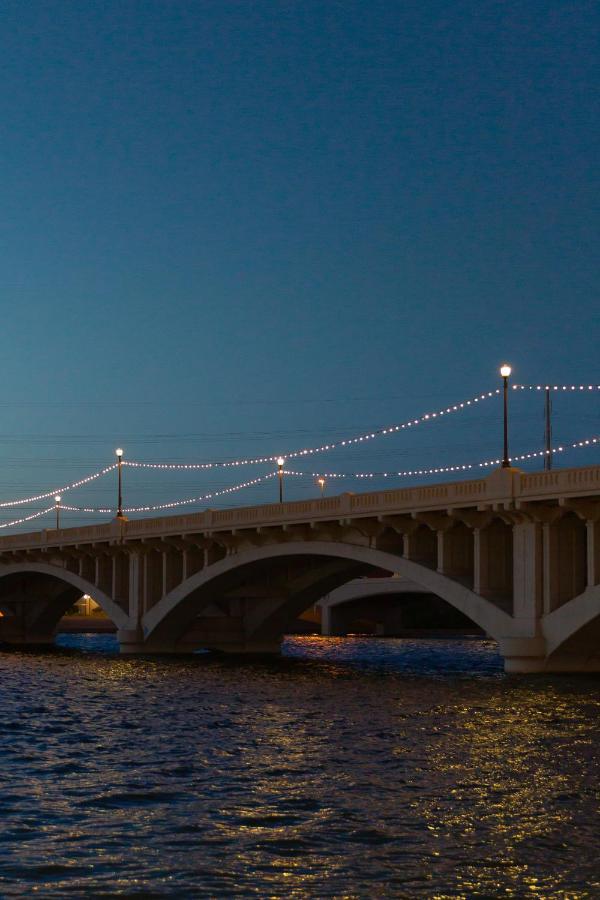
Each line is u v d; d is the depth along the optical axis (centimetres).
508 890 1945
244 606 8775
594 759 3178
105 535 8956
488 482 5694
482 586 5872
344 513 6606
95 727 4041
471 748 3394
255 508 7369
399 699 4900
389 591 13425
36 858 2148
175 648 8719
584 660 5662
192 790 2772
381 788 2762
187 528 8006
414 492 6141
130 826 2392
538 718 4094
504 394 5725
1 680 6300
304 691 5406
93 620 15800
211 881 2008
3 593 11300
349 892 1944
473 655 9175
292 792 2725
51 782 2903
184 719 4256
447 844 2220
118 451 9094
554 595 5569
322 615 14812
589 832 2305
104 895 1934
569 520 5619
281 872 2053
